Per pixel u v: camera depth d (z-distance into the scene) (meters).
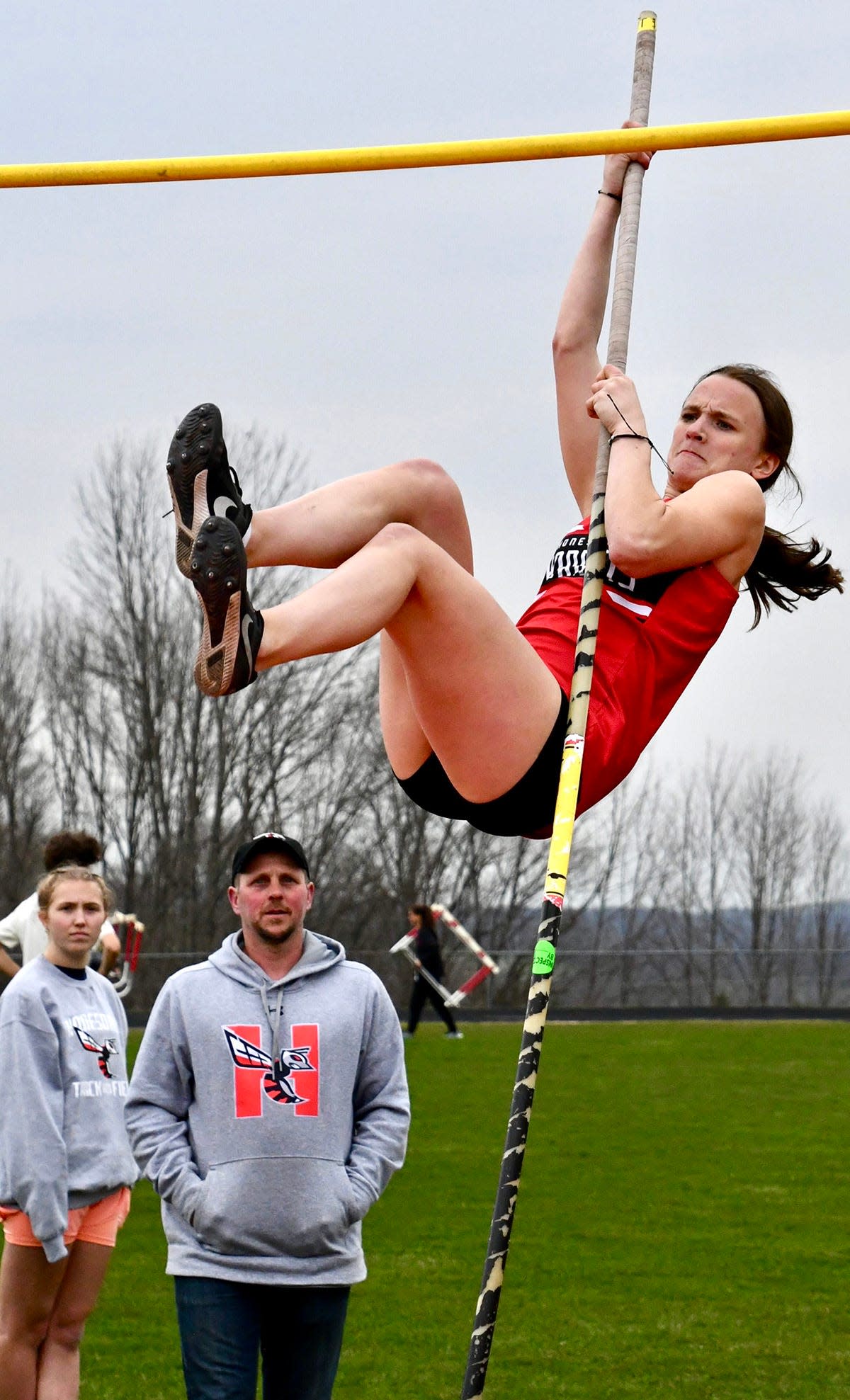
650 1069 37.47
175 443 5.90
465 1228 19.44
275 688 63.94
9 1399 9.72
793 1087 34.00
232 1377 8.33
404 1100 9.09
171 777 63.41
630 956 64.19
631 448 6.58
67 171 7.33
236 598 5.61
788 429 7.49
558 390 7.99
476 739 6.29
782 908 76.75
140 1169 10.21
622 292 7.12
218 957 9.03
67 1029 9.88
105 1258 10.01
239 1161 8.52
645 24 7.74
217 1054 8.68
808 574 7.83
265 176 7.29
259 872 8.94
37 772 64.44
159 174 7.30
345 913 65.94
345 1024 8.87
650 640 6.82
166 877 62.84
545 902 6.07
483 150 7.10
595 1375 13.46
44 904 10.19
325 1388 8.71
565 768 6.16
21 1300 9.70
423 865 67.75
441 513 6.52
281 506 6.23
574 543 7.12
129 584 63.31
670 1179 22.77
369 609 5.76
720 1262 17.70
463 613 6.05
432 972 45.94
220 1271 8.47
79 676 63.53
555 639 6.80
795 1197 21.45
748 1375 13.48
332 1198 8.56
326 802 65.31
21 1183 9.47
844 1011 61.59
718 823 76.75
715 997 64.38
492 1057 40.06
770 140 7.02
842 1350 14.23
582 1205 20.81
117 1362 13.47
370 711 65.50
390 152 7.15
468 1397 5.63
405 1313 15.47
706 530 6.58
